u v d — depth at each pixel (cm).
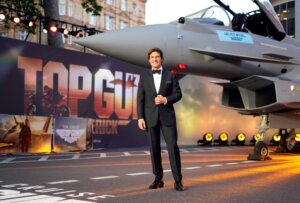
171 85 511
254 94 1003
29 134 1228
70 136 1341
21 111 1345
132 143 1688
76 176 640
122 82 1656
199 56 909
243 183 580
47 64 1418
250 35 987
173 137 506
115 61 1628
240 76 991
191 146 1808
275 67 1019
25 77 1357
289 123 1015
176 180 505
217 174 690
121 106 1652
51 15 1875
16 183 552
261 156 1009
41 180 586
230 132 2033
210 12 990
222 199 449
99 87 1574
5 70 1305
